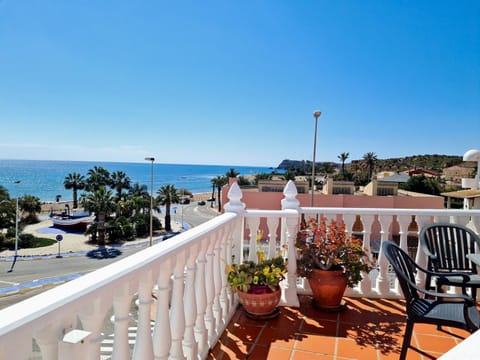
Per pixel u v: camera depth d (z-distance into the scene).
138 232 30.00
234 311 2.71
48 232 31.45
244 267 2.56
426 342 2.29
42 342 0.79
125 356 1.10
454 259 2.63
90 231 26.97
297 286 3.19
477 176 6.25
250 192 18.86
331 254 2.72
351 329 2.47
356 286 3.14
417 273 3.02
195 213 45.31
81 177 45.31
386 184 23.00
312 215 3.14
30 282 15.38
